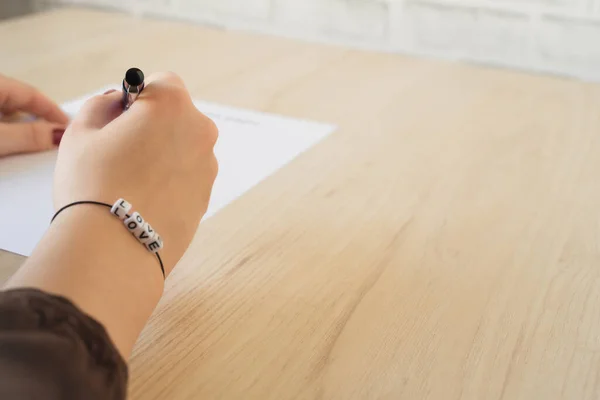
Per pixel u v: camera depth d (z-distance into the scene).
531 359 0.40
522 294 0.45
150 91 0.46
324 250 0.49
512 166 0.61
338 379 0.39
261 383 0.39
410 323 0.43
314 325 0.43
